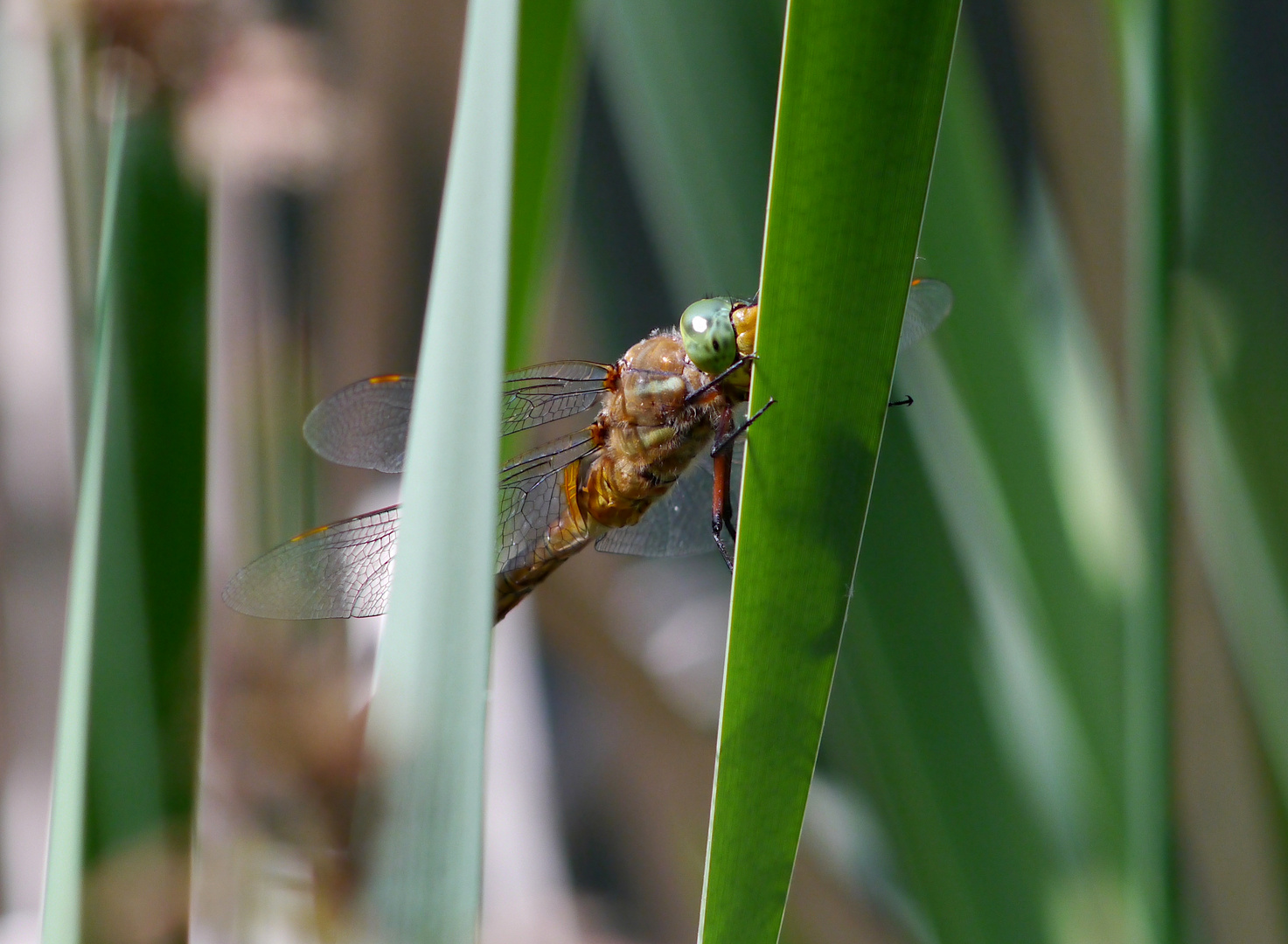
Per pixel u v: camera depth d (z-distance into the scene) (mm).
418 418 797
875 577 866
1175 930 830
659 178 855
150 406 812
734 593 799
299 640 818
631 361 854
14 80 843
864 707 868
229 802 793
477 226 796
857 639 867
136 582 812
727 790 799
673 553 864
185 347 813
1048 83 874
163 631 812
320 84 823
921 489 867
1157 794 830
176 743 812
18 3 817
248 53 816
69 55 817
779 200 796
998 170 868
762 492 798
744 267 852
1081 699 871
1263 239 874
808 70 792
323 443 854
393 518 843
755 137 851
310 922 792
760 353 798
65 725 812
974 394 865
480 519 794
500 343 795
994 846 869
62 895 809
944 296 836
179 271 813
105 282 812
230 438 858
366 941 792
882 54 792
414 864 792
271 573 839
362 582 841
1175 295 822
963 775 869
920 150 793
